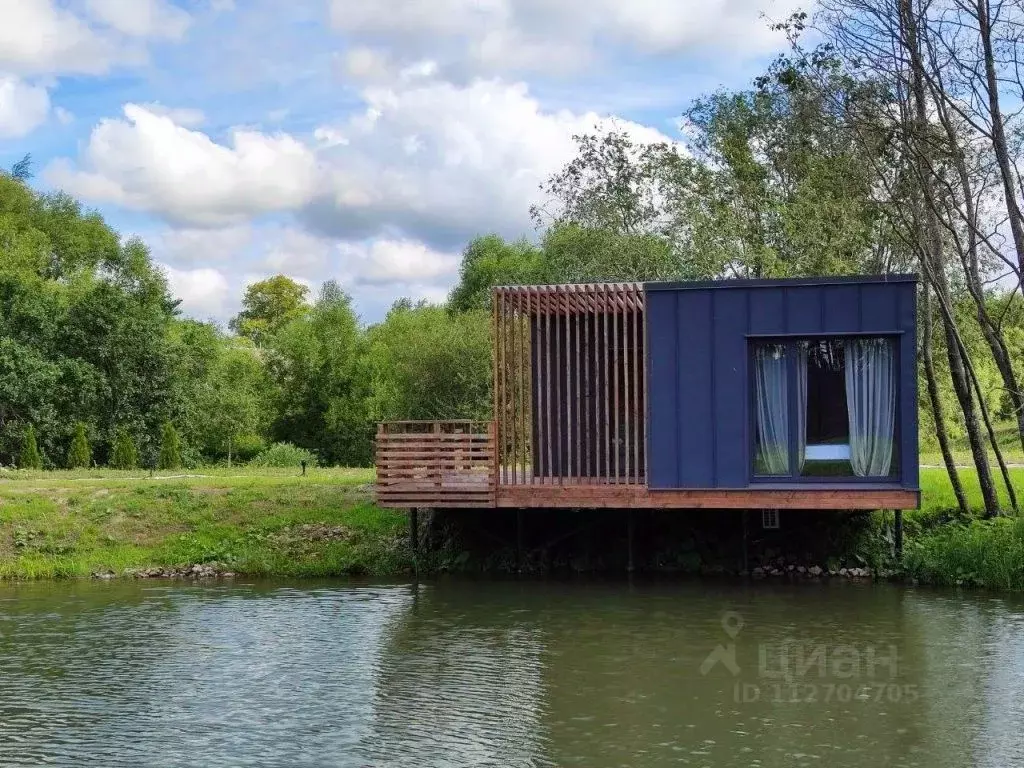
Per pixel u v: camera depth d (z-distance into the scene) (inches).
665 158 1327.5
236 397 2025.1
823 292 700.0
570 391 772.6
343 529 850.8
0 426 1592.0
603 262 1275.8
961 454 1196.5
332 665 531.8
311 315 2418.8
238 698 476.1
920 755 394.0
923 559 725.3
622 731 425.4
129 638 594.9
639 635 584.4
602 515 802.2
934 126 794.8
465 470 830.5
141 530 865.5
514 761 392.8
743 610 641.6
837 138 904.9
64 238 2186.3
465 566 803.4
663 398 722.8
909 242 827.4
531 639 580.1
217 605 687.7
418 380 1612.9
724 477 712.4
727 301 715.4
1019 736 413.7
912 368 686.5
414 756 399.2
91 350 1694.1
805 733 420.5
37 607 687.1
